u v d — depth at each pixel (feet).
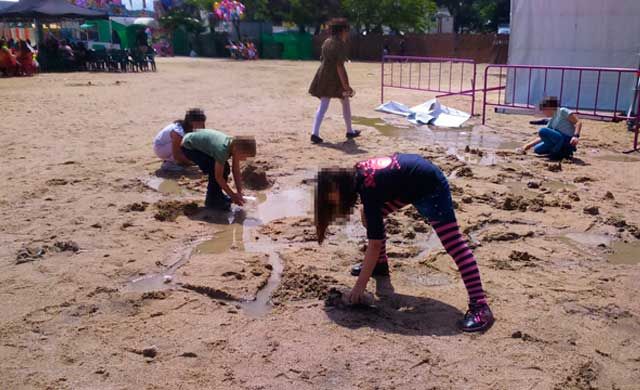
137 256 15.85
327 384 10.23
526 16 42.98
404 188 12.12
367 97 52.65
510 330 12.03
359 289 12.79
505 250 16.44
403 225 18.28
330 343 11.54
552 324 12.29
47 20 90.48
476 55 126.52
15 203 20.36
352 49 135.95
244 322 12.40
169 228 18.16
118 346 11.41
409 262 15.61
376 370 10.64
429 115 38.60
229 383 10.25
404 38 131.13
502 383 10.25
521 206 20.11
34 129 35.14
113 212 19.56
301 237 17.42
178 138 24.36
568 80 42.70
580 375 10.51
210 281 14.23
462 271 12.42
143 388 10.08
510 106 39.01
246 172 22.89
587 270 15.17
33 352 11.19
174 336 11.79
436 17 184.14
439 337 11.77
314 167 25.62
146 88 60.54
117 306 13.05
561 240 17.33
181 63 114.42
